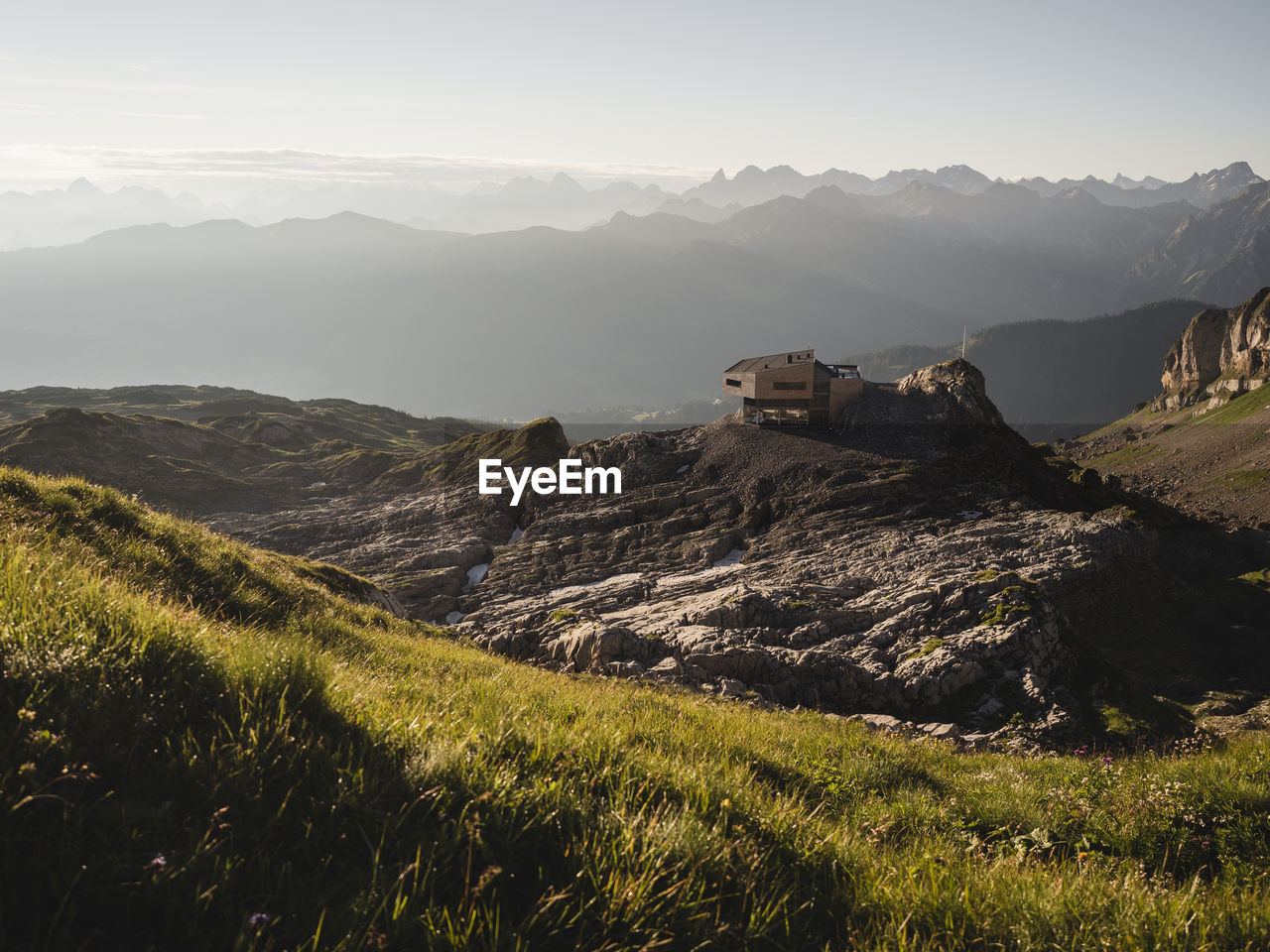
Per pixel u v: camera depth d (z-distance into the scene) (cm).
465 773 461
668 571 8519
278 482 19788
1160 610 6850
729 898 427
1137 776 998
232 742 421
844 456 9706
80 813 331
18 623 467
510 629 4616
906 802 911
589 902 375
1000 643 3316
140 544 1321
